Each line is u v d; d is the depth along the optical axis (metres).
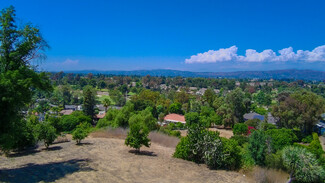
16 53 6.98
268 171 8.41
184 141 10.09
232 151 8.98
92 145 12.07
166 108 57.97
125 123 22.38
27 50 7.36
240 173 8.53
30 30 7.38
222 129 43.44
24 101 7.07
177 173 7.83
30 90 7.35
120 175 7.04
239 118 44.44
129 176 7.03
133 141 10.45
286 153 7.97
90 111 50.69
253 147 10.86
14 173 6.80
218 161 8.74
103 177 6.68
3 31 6.92
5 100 6.32
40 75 7.48
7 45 7.07
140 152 10.89
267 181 7.62
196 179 7.30
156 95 65.75
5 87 6.29
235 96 43.84
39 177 6.47
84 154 9.90
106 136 15.30
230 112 43.06
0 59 6.91
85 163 8.27
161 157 10.05
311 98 34.50
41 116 50.59
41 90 7.87
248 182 7.43
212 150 8.70
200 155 9.60
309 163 7.49
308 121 34.38
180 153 9.96
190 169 8.43
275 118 38.53
